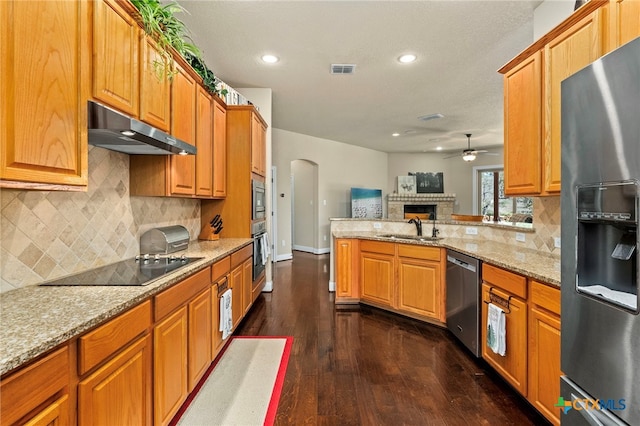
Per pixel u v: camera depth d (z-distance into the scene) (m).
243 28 2.75
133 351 1.32
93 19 1.41
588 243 1.27
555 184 1.91
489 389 2.11
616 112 1.07
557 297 1.59
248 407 1.92
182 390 1.76
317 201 7.66
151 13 1.79
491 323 2.15
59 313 1.13
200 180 2.77
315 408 1.91
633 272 1.15
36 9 1.11
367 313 3.62
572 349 1.30
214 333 2.28
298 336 2.98
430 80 3.92
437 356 2.58
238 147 3.53
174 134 2.22
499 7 2.47
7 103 1.01
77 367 1.04
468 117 5.58
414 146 8.47
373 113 5.35
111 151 2.09
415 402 1.97
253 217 3.61
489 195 8.89
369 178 8.90
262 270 4.09
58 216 1.65
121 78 1.62
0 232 1.37
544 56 1.98
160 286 1.50
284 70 3.62
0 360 0.79
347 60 3.36
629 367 1.04
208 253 2.47
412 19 2.62
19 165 1.05
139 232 2.40
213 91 3.01
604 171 1.12
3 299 1.28
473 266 2.50
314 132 6.94
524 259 2.23
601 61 1.13
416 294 3.32
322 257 7.33
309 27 2.74
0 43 0.99
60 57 1.22
